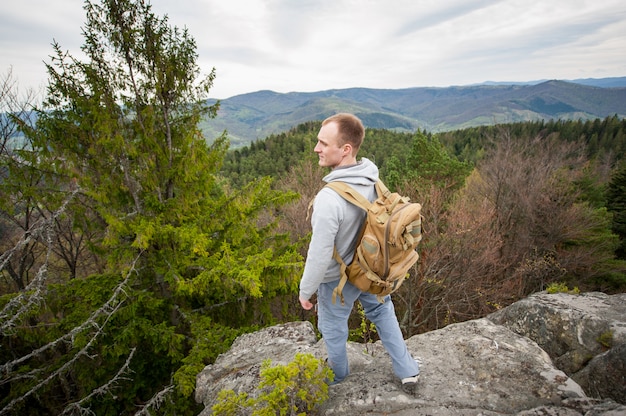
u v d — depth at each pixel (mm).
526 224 14992
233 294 6773
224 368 3312
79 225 5887
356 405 2168
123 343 5602
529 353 2600
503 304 11945
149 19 4949
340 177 1670
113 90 5090
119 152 5281
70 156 5078
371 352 2875
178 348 5746
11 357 6438
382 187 1718
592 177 21281
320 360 2307
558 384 2221
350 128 1627
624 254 18781
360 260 1665
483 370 2449
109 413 6172
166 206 5887
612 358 2711
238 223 6555
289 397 2084
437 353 2729
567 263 14297
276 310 11172
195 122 5730
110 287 5984
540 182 15625
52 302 5664
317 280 1671
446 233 11219
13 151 5098
